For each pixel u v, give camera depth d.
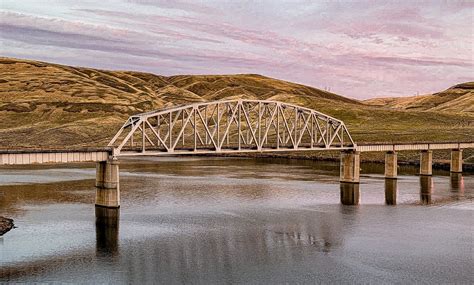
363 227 77.06
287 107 124.38
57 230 72.31
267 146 122.38
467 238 70.62
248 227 76.50
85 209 87.06
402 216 85.44
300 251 63.97
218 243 67.31
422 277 55.03
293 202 98.38
